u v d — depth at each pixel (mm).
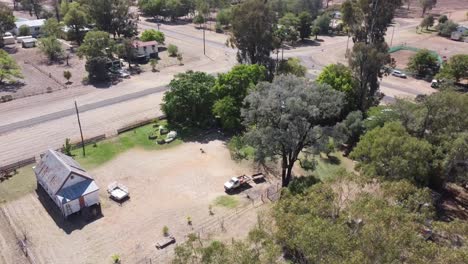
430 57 105938
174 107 72125
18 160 61125
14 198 52688
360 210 31906
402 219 31125
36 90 88375
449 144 49750
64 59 111250
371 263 26250
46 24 126375
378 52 70562
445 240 31500
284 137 50094
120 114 77875
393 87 98562
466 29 153375
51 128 71438
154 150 66188
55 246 44531
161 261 42500
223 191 55625
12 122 73188
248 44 88562
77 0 155250
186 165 61875
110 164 61562
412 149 46312
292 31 135750
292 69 88438
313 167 55500
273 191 55594
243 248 30609
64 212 48375
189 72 77750
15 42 125938
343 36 153875
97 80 95312
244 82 72188
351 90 72750
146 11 162000
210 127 74375
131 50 104000
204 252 30531
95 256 43219
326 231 28812
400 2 73625
